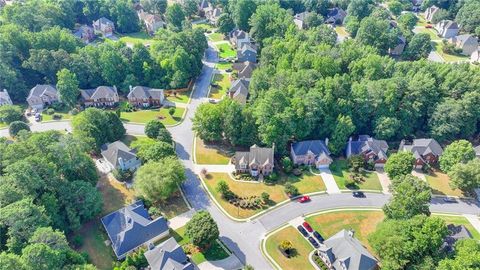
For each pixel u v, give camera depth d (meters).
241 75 142.88
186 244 76.75
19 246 64.50
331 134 104.75
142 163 96.75
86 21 197.75
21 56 132.50
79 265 62.97
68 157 83.69
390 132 104.56
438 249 68.50
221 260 73.94
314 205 88.88
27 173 72.25
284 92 107.94
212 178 96.12
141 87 128.88
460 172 89.00
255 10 179.50
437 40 180.62
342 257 70.50
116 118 108.00
